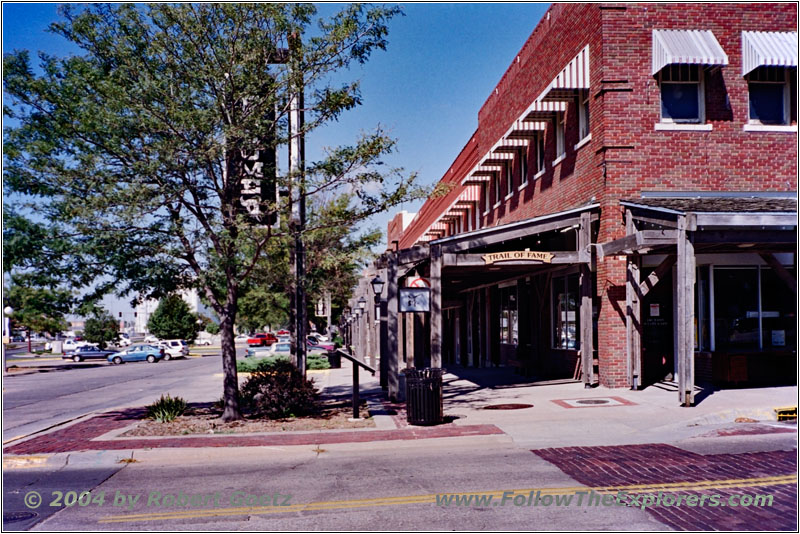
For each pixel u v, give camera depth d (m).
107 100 11.95
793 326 15.58
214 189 13.09
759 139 15.69
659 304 16.06
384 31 13.13
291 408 13.43
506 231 15.40
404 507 6.95
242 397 14.88
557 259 15.37
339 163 13.23
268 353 43.81
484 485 7.78
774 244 14.34
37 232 11.39
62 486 8.49
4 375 35.66
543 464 8.84
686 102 15.80
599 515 6.46
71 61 12.08
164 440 10.91
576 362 17.91
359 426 11.86
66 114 11.93
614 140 15.39
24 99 11.71
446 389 17.59
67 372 37.94
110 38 12.23
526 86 21.89
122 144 12.41
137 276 12.08
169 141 11.99
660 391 14.65
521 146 22.36
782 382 14.91
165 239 12.54
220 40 12.62
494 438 10.55
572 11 17.56
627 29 15.59
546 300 20.03
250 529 6.37
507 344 24.08
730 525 6.04
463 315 30.12
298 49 13.07
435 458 9.47
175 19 12.27
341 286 28.98
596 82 15.91
